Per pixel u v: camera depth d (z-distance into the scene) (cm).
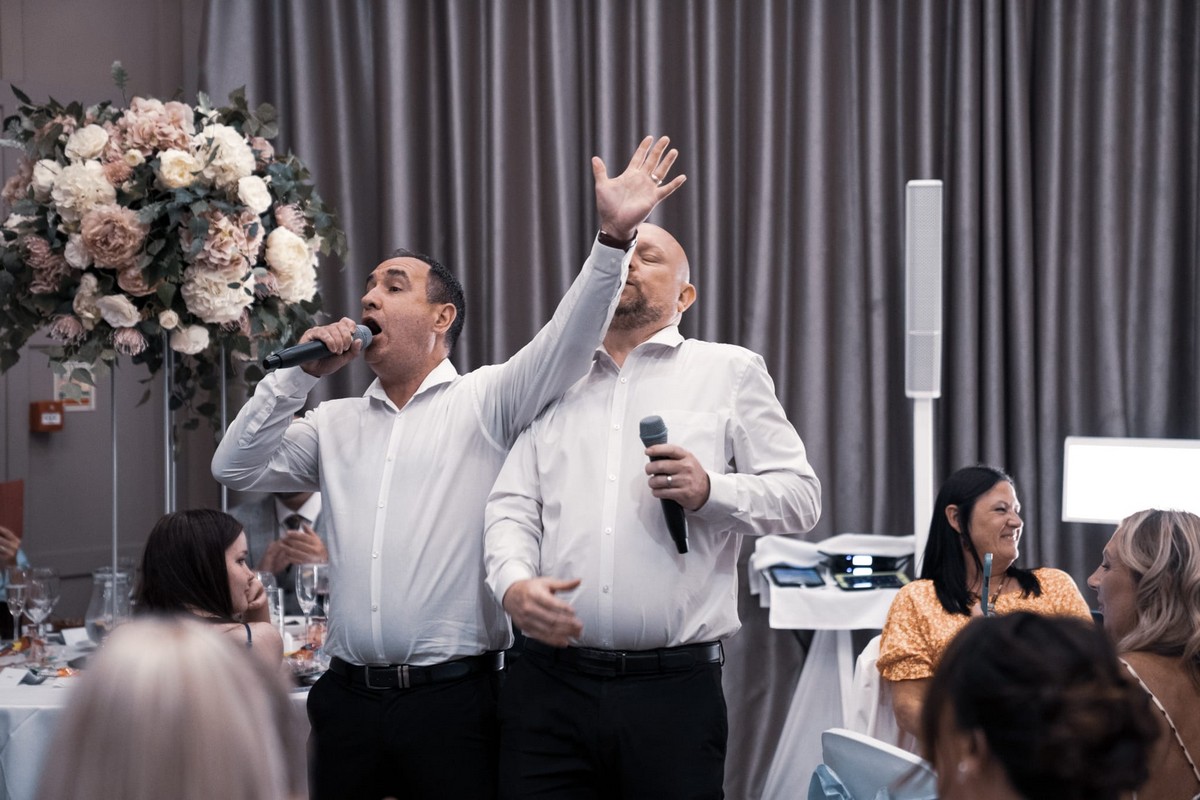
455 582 236
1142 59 412
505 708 223
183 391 318
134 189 277
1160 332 414
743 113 428
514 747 219
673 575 214
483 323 437
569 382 224
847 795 196
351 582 238
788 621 371
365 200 442
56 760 83
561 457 223
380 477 242
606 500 217
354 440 249
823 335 423
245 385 320
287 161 316
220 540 242
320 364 240
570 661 217
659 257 229
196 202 278
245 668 89
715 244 426
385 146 431
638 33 426
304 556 348
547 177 432
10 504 366
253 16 436
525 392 230
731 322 434
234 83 434
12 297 287
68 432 437
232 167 281
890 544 394
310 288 306
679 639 214
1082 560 417
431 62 439
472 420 242
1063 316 421
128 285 279
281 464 255
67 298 285
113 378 297
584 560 215
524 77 431
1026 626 113
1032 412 418
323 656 279
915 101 422
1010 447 425
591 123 433
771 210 424
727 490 208
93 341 283
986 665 110
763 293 425
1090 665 109
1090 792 106
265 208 287
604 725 212
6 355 291
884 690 289
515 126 432
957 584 274
